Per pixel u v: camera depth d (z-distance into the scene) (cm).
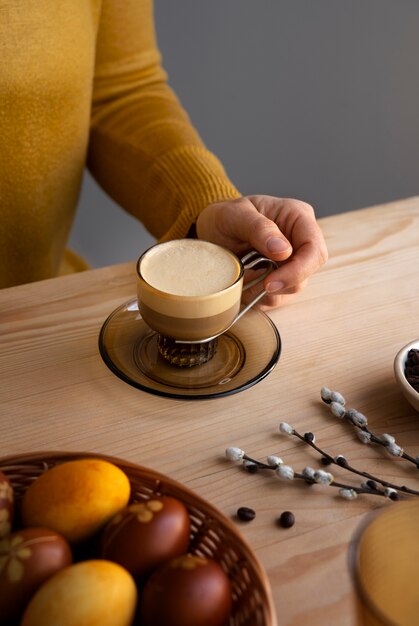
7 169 99
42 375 69
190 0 155
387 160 167
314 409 67
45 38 94
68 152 104
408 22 149
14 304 76
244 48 160
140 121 106
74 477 52
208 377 69
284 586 54
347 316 77
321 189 175
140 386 67
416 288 81
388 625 40
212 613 47
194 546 53
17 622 48
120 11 108
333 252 85
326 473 60
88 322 75
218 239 83
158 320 68
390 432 65
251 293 78
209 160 97
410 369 67
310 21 154
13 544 48
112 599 46
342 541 57
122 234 183
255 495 60
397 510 45
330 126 166
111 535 50
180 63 164
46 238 110
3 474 53
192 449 63
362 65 157
